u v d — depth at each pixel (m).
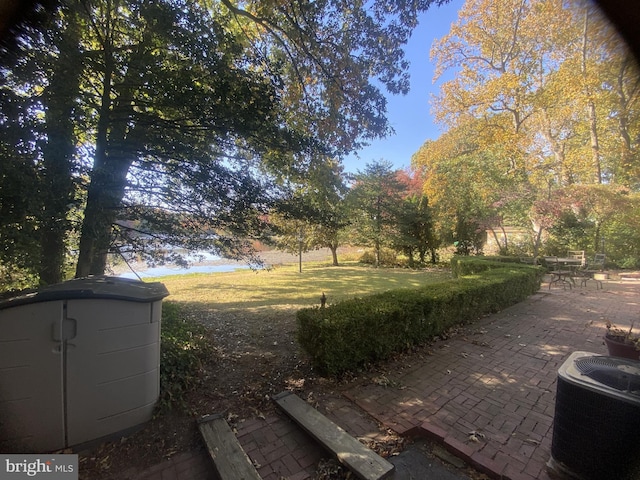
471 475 1.87
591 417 1.69
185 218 3.81
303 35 4.14
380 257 15.56
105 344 2.07
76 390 1.99
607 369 1.80
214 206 3.68
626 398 1.59
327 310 3.36
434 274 11.97
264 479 1.82
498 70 15.70
